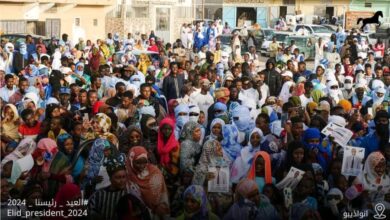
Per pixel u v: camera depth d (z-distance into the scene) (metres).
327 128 8.74
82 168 7.76
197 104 11.62
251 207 7.18
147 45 25.11
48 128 8.80
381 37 30.05
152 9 35.72
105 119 8.45
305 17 38.84
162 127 8.33
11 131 8.91
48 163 7.53
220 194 7.45
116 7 33.94
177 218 7.23
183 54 21.73
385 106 12.51
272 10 41.25
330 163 8.34
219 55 21.27
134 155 7.22
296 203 7.41
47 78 12.94
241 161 8.35
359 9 37.22
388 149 8.32
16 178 7.44
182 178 7.92
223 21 41.59
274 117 11.11
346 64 18.00
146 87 10.86
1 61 16.98
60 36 27.75
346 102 11.82
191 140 8.48
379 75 15.74
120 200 6.81
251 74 15.98
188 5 38.16
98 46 21.86
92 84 13.03
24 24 25.42
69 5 27.84
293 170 7.61
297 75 16.27
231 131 9.05
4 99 11.66
